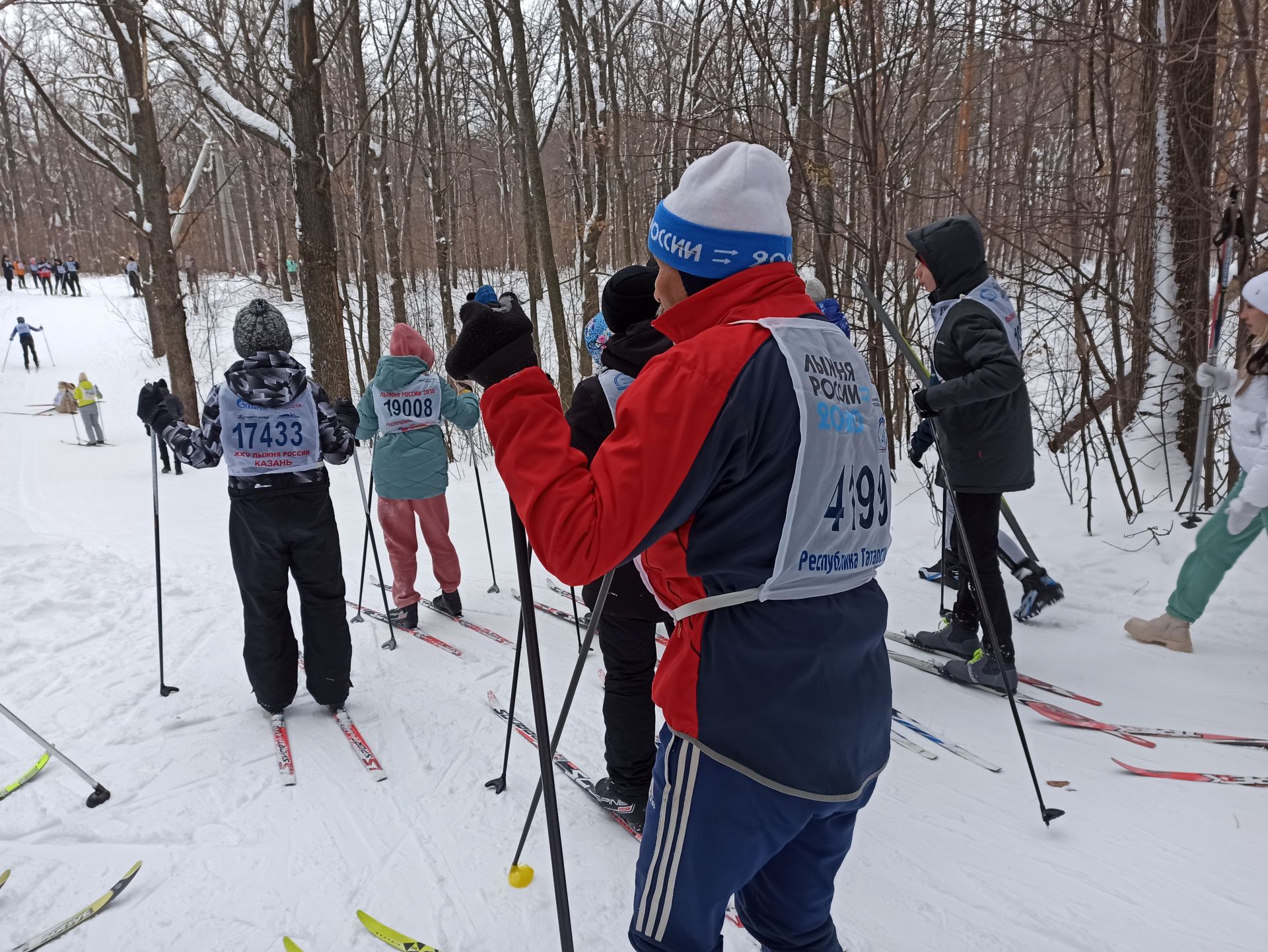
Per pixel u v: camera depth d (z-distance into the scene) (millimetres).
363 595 5066
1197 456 4566
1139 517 4945
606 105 10508
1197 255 5082
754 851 1277
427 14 12867
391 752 3041
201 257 33906
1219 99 5844
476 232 21047
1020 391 3254
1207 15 4812
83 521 8094
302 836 2512
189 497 9586
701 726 1252
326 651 3260
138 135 12508
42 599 4688
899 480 6508
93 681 3689
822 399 1232
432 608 4750
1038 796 2428
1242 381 3229
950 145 7828
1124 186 5805
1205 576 3482
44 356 23109
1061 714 3104
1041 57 5668
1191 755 2816
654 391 1160
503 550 6137
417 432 4312
